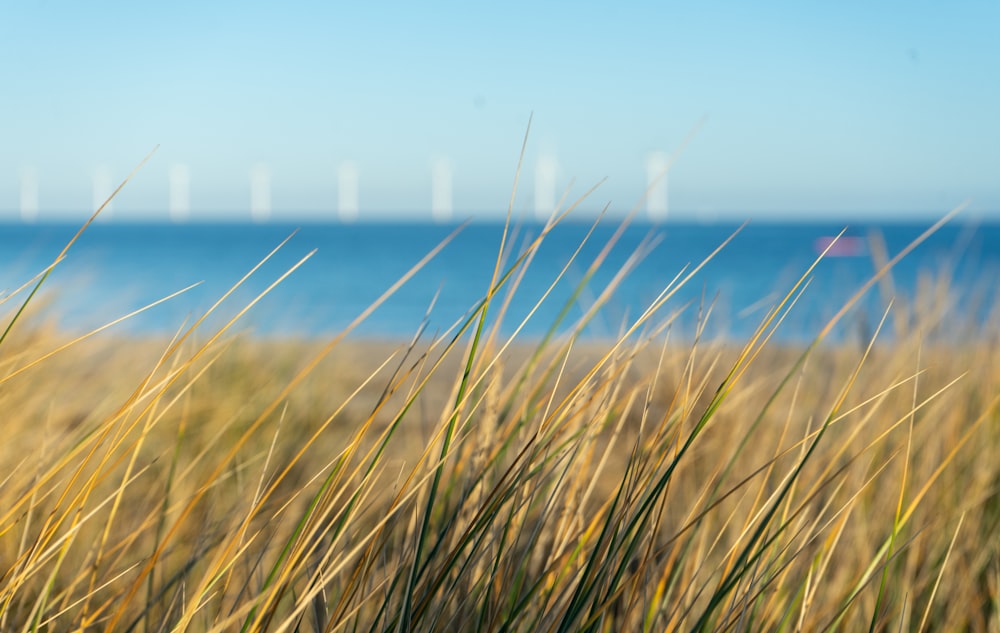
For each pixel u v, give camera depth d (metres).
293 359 4.47
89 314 3.98
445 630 1.35
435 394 4.64
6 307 2.61
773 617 1.63
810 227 119.56
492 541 1.43
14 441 2.37
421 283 35.97
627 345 1.76
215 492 2.27
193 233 103.38
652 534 1.43
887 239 59.00
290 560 1.29
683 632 1.61
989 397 2.78
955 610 2.07
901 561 2.13
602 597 1.40
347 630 1.54
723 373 2.48
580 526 1.57
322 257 57.31
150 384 1.72
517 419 1.70
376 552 1.37
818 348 2.93
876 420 2.60
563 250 50.34
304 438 3.33
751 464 2.30
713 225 133.00
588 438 1.65
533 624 1.36
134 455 1.47
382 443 1.35
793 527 1.78
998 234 63.62
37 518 1.90
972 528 2.33
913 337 2.82
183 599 1.54
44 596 1.37
